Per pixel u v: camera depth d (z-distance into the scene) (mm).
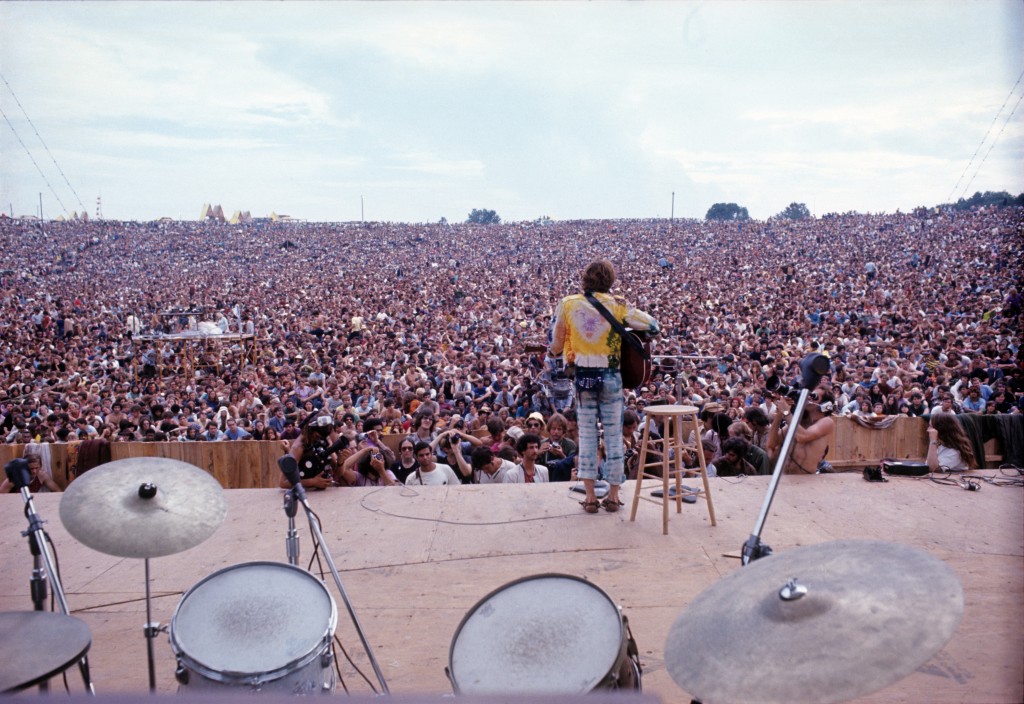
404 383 17109
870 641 1525
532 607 2361
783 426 6762
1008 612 3668
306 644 2545
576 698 1808
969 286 40156
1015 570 4184
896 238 61938
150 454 9141
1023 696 2918
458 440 7309
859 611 1612
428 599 4070
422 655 3512
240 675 2383
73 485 2936
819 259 57469
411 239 86062
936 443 6465
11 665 2160
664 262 58938
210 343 28125
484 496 5793
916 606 1575
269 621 2652
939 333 25562
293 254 77938
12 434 12797
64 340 31484
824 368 2447
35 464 8266
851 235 66250
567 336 5230
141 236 83500
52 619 2471
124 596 4266
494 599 2426
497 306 41469
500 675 2066
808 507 5426
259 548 4887
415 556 4645
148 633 2932
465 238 85688
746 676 1563
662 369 12602
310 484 6043
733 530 4945
